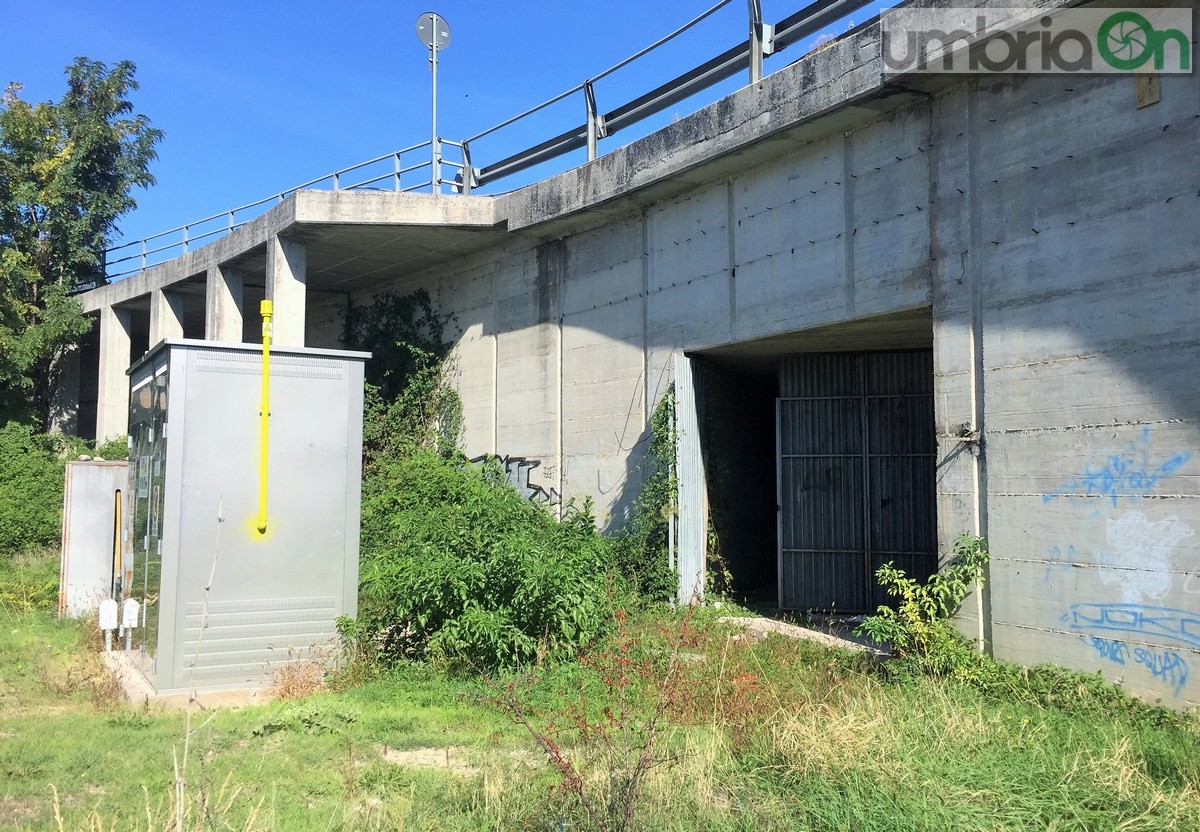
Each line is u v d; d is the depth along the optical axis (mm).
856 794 4324
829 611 10812
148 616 7672
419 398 16031
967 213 7840
